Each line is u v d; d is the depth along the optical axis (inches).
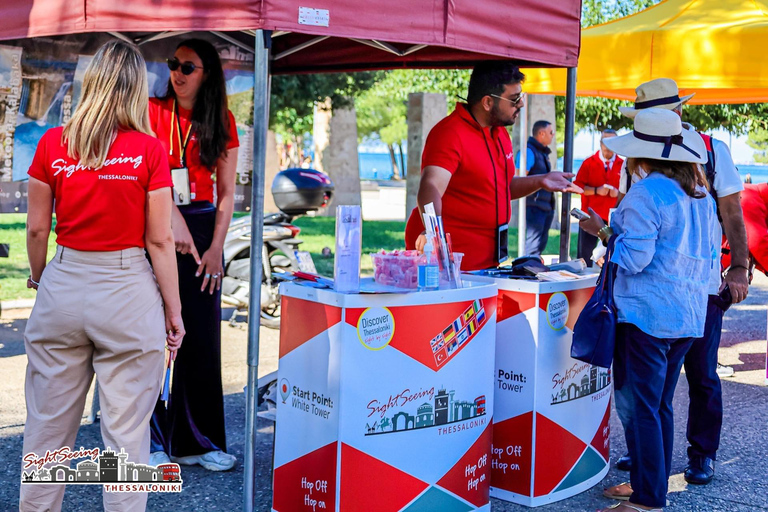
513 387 143.3
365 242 552.7
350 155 696.4
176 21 122.9
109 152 109.7
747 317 340.8
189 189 154.1
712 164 154.6
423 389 125.3
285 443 130.0
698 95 276.8
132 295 112.8
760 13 212.8
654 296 131.6
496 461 146.3
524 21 153.7
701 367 155.1
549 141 361.1
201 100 152.3
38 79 180.5
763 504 148.3
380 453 122.1
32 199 113.5
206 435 159.9
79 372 116.3
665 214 130.3
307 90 557.0
